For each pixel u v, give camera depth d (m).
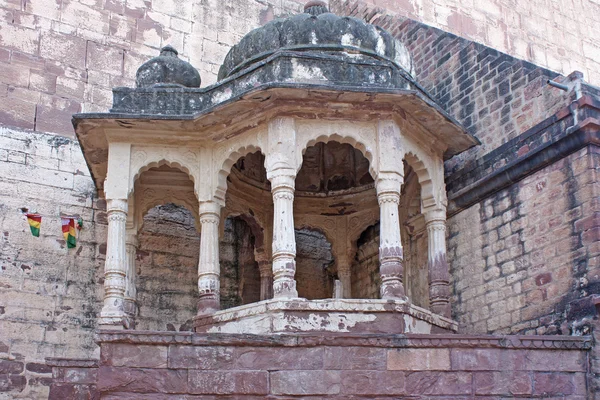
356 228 14.08
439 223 11.93
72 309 12.83
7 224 12.77
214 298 11.12
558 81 11.70
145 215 13.91
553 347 10.19
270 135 10.93
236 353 9.61
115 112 11.37
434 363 9.83
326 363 9.65
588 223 10.78
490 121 12.95
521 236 11.86
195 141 11.69
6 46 13.81
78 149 13.77
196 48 15.73
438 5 19.19
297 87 10.49
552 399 10.02
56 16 14.45
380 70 11.23
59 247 13.05
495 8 20.25
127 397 9.32
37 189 13.20
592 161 10.94
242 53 12.05
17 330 12.31
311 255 15.38
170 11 15.68
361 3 17.47
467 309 12.61
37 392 12.16
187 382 9.45
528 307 11.48
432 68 14.75
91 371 10.85
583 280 10.69
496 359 9.99
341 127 11.09
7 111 13.43
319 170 14.16
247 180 13.34
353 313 10.29
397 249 10.67
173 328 13.56
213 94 11.58
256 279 14.49
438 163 12.22
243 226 14.71
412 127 11.53
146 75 12.12
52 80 14.02
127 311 11.92
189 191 12.93
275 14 16.92
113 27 14.97
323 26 11.72
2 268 12.50
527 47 20.48
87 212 13.48
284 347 9.69
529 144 12.03
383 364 9.72
